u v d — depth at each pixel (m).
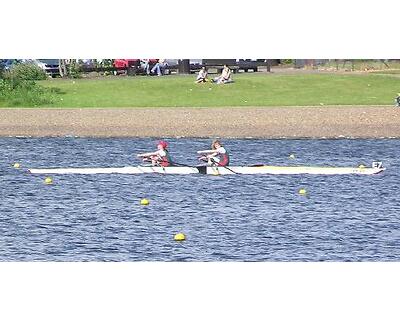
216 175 150.12
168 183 144.50
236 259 100.31
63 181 147.88
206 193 137.12
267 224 117.81
